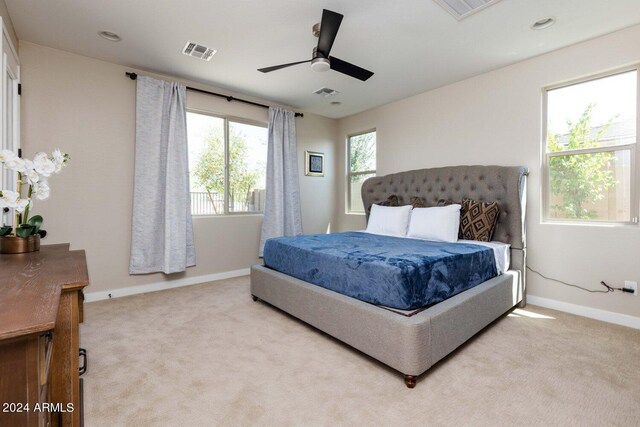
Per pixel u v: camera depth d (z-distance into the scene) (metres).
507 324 2.60
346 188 5.36
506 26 2.52
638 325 2.52
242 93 4.14
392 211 3.67
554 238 2.98
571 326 2.56
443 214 3.16
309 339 2.33
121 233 3.38
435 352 1.82
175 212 3.57
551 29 2.57
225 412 1.52
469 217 3.21
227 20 2.47
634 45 2.53
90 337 2.35
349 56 3.05
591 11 2.31
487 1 2.21
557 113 3.03
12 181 2.51
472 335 2.19
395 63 3.21
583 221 2.89
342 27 2.54
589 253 2.78
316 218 5.16
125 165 3.38
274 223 4.44
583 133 2.88
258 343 2.27
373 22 2.47
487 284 2.49
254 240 4.47
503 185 3.14
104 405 1.57
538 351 2.12
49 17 2.45
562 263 2.94
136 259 3.41
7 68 2.39
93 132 3.19
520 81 3.19
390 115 4.53
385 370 1.90
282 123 4.54
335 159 5.41
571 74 2.85
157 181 3.48
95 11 2.37
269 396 1.65
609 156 2.73
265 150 4.57
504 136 3.32
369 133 4.99
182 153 3.64
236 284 3.88
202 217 3.97
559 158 3.02
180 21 2.50
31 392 0.71
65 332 1.15
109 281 3.31
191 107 3.80
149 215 3.46
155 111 3.46
